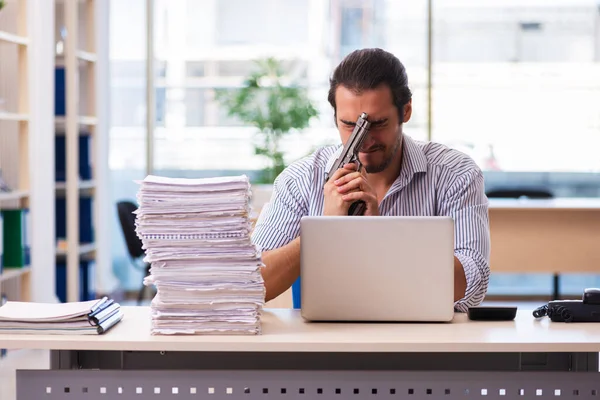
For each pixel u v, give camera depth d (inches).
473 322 78.8
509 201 232.1
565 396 73.1
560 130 271.9
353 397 73.6
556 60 270.7
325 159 100.7
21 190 192.9
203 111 274.5
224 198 73.3
